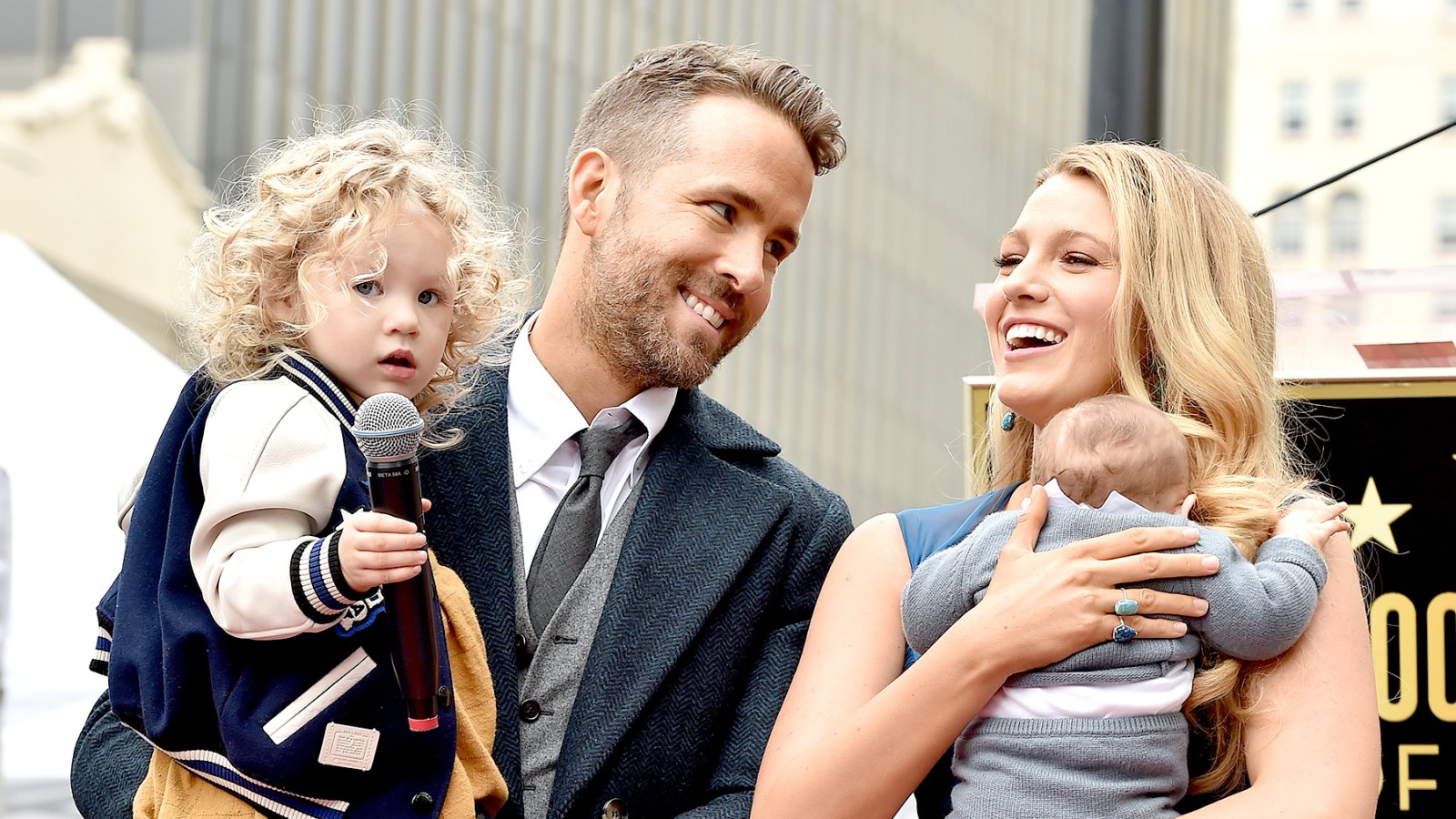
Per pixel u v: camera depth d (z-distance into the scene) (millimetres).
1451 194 33656
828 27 17500
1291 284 2740
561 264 2490
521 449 2418
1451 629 2484
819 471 17766
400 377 2096
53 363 3574
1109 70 3342
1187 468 2186
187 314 2250
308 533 1988
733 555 2371
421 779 2023
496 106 13188
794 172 2408
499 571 2299
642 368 2393
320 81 12258
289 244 2080
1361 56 45125
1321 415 2564
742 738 2350
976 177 21094
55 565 3363
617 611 2314
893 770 2045
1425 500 2516
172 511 2037
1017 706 2076
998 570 2127
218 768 1988
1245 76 45500
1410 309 2689
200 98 12039
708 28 15617
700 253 2350
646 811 2281
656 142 2404
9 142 11281
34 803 3270
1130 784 2025
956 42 20359
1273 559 2102
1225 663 2088
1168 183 2340
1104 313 2312
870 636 2289
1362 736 2031
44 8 12016
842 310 18094
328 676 1986
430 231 2109
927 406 20125
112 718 2285
